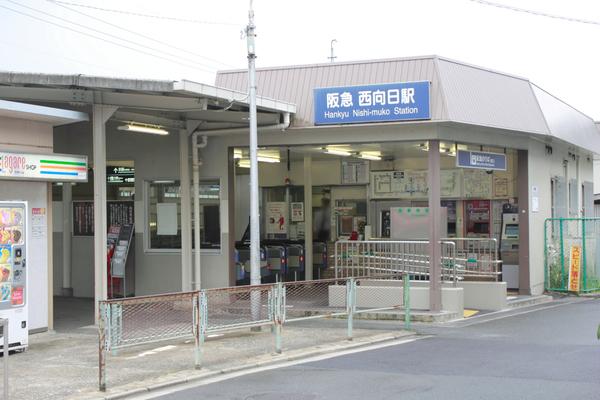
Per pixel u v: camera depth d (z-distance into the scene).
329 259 21.81
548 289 20.17
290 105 15.79
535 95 18.83
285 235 22.47
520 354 10.92
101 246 13.77
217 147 17.09
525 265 18.97
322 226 22.31
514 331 13.48
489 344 12.00
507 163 20.42
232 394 8.61
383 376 9.44
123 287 17.66
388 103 15.45
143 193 17.77
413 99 15.29
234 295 10.89
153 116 15.44
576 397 8.02
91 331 13.48
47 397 8.52
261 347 11.75
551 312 16.30
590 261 21.11
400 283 16.06
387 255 16.30
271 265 19.48
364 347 11.98
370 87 15.57
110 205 18.55
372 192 21.69
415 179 21.28
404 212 16.91
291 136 16.52
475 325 14.37
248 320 11.09
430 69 15.52
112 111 13.67
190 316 10.13
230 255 17.00
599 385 8.65
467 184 20.80
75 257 18.97
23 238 11.43
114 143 18.06
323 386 8.90
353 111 15.68
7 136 12.05
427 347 11.80
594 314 15.84
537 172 19.64
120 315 9.13
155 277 17.61
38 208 12.88
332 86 16.17
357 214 22.00
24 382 9.30
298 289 15.35
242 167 22.59
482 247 17.16
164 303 9.85
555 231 20.75
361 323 14.73
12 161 11.90
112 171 18.53
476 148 19.02
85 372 9.90
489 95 16.88
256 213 13.72
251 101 13.75
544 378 9.09
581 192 25.44
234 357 10.91
